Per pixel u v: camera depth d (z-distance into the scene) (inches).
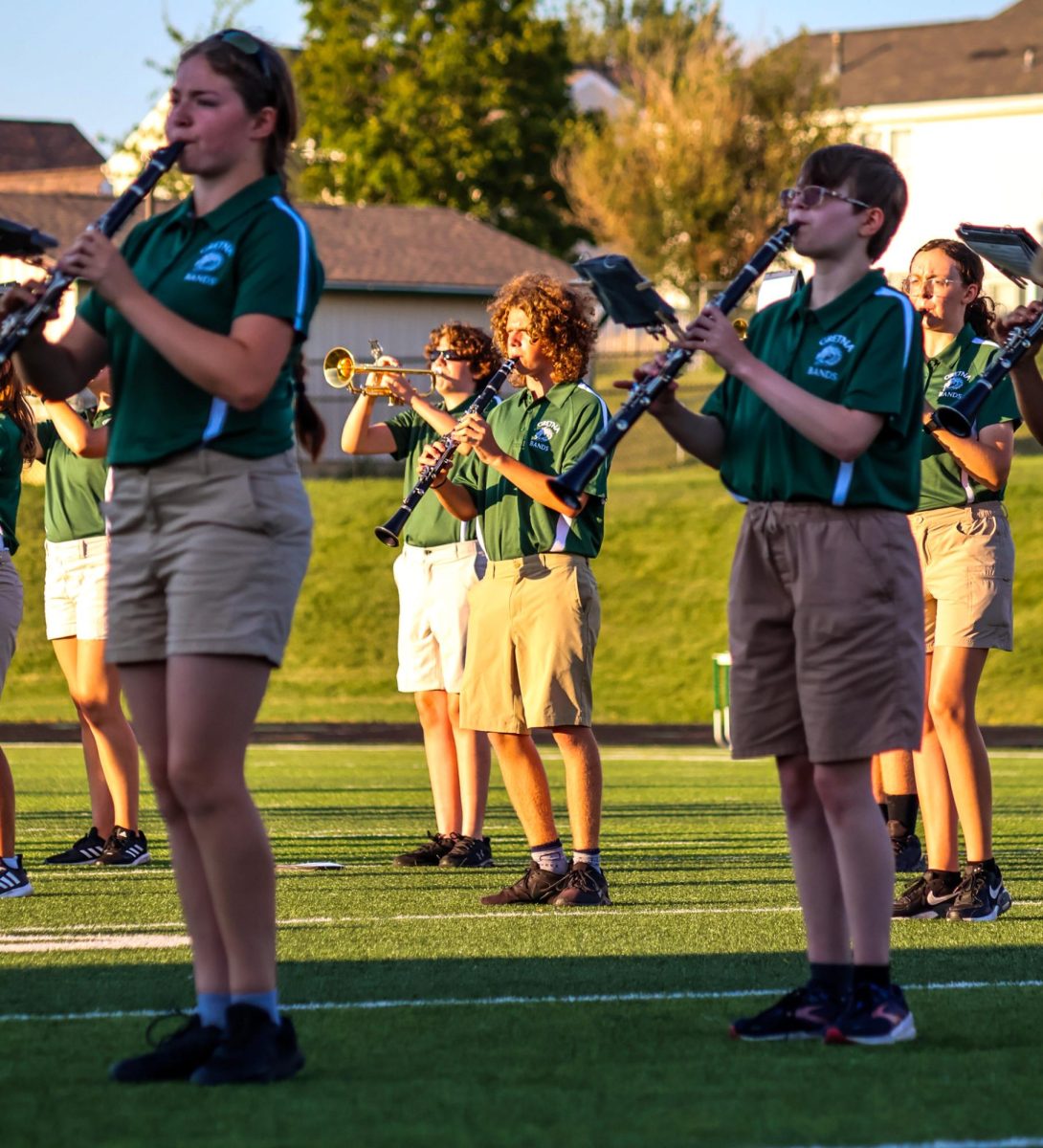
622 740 1847.9
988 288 4431.6
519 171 5305.1
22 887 711.7
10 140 6879.9
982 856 682.2
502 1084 399.5
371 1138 350.6
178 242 419.8
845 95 5585.6
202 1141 347.3
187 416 405.7
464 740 837.8
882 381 448.5
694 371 4097.0
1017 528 2566.4
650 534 2637.8
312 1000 502.6
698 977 541.6
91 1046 438.3
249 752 1604.3
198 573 401.4
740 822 1050.7
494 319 719.1
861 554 450.9
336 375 852.6
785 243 464.4
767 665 466.3
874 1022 444.8
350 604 2477.9
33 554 2429.9
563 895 698.8
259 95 415.5
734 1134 358.0
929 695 687.7
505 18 5290.4
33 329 401.4
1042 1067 420.8
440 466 724.0
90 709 808.3
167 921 642.2
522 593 693.3
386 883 765.3
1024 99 5329.7
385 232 4055.1
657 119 5113.2
